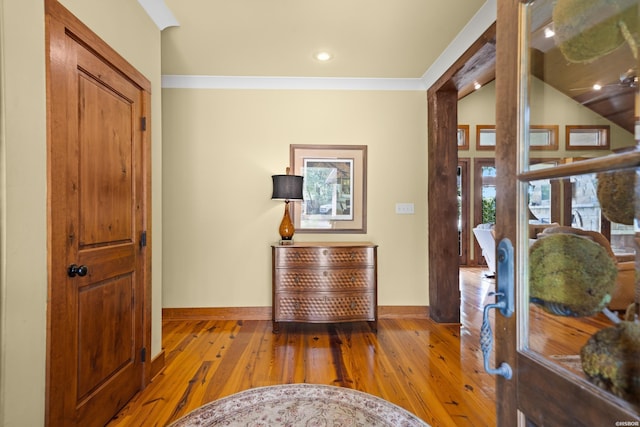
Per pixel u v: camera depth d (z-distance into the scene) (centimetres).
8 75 114
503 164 75
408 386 207
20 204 119
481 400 191
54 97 133
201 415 177
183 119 339
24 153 120
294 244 312
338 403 188
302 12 230
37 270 126
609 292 56
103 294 167
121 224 183
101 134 165
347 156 347
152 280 221
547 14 70
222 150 342
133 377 194
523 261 70
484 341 73
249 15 233
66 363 140
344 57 295
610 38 58
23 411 120
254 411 181
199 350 261
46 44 129
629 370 52
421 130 349
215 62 305
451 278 327
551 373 62
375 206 348
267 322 331
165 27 237
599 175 58
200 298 340
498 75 77
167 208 338
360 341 280
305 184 345
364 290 301
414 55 291
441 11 229
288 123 345
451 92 327
